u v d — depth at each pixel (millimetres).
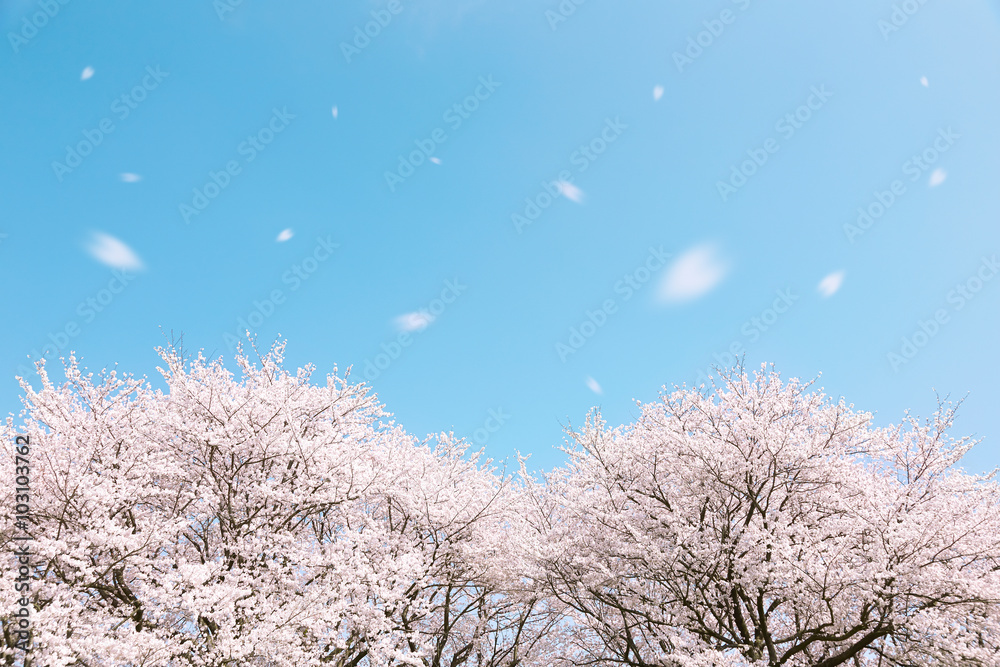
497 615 14023
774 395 12508
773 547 9742
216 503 10711
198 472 11570
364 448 12695
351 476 11523
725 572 10594
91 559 9141
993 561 9906
